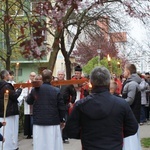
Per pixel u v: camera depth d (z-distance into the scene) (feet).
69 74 58.49
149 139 34.24
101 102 12.42
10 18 16.63
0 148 26.68
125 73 23.17
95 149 12.19
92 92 12.80
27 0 18.79
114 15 59.21
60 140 24.30
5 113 25.03
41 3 13.32
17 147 28.14
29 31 13.84
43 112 23.77
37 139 23.93
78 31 56.80
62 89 31.35
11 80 33.24
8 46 40.40
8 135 27.02
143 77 49.11
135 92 22.31
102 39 62.69
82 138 12.60
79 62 133.08
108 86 12.82
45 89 23.99
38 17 13.70
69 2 13.00
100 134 12.26
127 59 121.60
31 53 13.20
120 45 66.18
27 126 35.94
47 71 24.47
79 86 31.68
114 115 12.34
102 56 109.50
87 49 74.28
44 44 13.41
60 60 117.80
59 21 13.25
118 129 12.41
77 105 12.67
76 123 12.67
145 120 50.60
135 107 22.45
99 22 60.39
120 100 12.69
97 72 12.73
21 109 39.91
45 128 23.81
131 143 21.26
